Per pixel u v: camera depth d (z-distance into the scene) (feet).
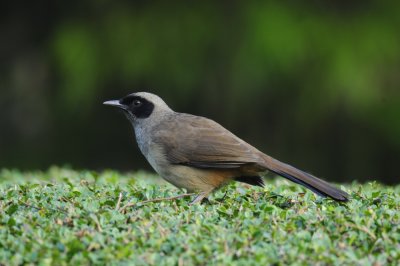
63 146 65.92
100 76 61.87
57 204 23.36
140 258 18.88
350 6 61.98
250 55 60.64
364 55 60.44
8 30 67.21
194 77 61.57
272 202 25.08
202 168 27.27
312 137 63.36
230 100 61.82
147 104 29.84
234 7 61.77
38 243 19.58
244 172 27.12
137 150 65.82
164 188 28.81
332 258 18.92
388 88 60.64
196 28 61.67
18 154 66.08
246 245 19.75
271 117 62.75
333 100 60.75
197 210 23.26
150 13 62.13
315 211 23.02
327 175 64.34
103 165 65.92
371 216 22.06
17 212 22.61
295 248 19.62
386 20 61.67
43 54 66.13
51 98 65.72
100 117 64.39
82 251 19.27
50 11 65.98
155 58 61.46
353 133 63.00
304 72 60.64
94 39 62.03
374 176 64.28
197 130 27.86
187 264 18.65
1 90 67.10
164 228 20.88
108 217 21.72
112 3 62.75
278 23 60.54
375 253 19.88
